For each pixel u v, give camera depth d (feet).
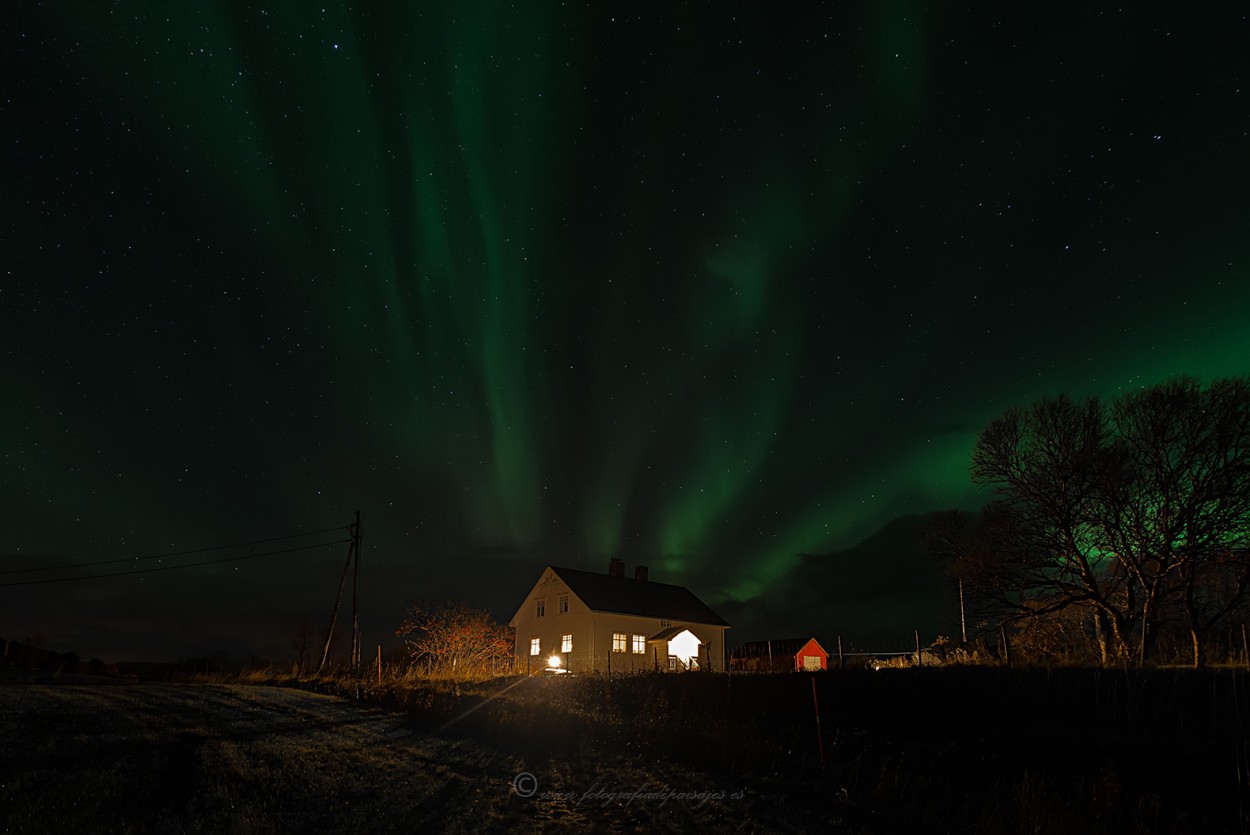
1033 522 114.62
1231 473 102.78
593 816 32.04
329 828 28.35
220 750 38.86
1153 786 41.47
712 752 43.88
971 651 97.76
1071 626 112.98
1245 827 35.14
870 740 52.85
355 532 127.85
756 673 84.43
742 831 30.60
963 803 37.09
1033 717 57.93
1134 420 112.37
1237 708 54.90
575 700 71.10
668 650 171.01
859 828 31.99
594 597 173.68
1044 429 117.19
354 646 122.83
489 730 51.08
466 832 28.96
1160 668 68.03
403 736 48.19
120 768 33.30
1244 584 103.40
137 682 76.38
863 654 108.17
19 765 32.04
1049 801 36.73
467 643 134.00
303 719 52.26
